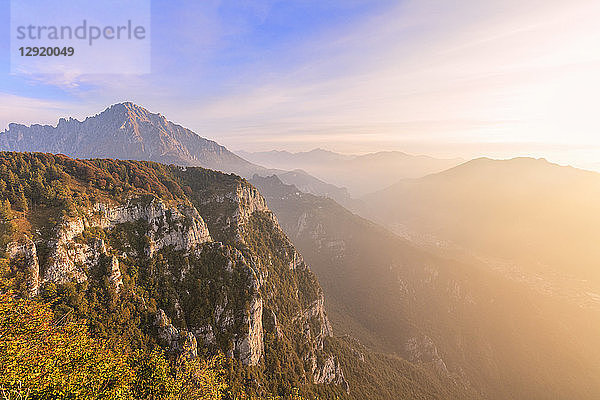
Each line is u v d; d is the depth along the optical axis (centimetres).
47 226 7619
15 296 6200
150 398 5400
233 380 8194
